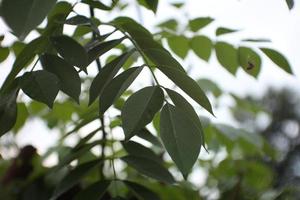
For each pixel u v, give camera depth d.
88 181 0.75
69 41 0.49
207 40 0.78
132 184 0.60
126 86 0.47
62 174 0.79
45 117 1.04
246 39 0.69
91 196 0.57
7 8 0.36
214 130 0.90
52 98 0.45
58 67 0.48
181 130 0.45
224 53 0.74
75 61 0.48
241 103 1.08
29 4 0.36
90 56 0.51
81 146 0.65
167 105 0.46
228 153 0.95
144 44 0.53
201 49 0.79
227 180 1.03
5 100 0.48
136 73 0.48
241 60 0.72
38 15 0.36
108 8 0.58
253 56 0.71
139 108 0.45
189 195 0.89
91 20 0.53
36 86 0.46
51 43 0.49
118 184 0.67
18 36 0.35
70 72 0.48
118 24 0.56
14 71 0.47
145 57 0.51
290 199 0.74
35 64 0.48
